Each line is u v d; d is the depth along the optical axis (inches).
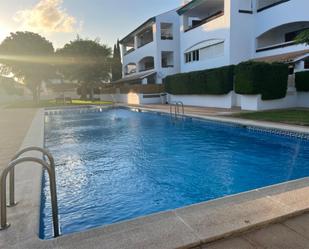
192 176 253.3
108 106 1042.1
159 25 1187.3
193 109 733.9
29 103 1402.6
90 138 464.1
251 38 836.6
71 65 1435.8
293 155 309.3
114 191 221.5
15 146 325.7
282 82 620.4
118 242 102.4
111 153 349.7
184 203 196.7
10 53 1278.3
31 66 1315.2
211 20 892.6
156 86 1125.1
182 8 1032.8
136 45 1456.7
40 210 146.2
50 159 140.2
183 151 347.6
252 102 619.2
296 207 126.0
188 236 105.0
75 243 103.4
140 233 108.2
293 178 239.8
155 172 267.7
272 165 277.1
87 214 180.1
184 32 1075.3
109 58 1544.0
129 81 1379.2
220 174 256.4
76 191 221.9
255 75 591.8
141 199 204.5
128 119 725.3
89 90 1737.2
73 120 737.0
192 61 1037.2
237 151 335.6
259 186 224.8
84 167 289.7
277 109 610.5
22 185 177.5
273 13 751.7
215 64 893.2
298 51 690.2
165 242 101.7
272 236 107.0
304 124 387.5
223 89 726.5
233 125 453.7
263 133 397.4
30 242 106.9
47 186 206.8
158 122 629.0
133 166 289.9
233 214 121.3
